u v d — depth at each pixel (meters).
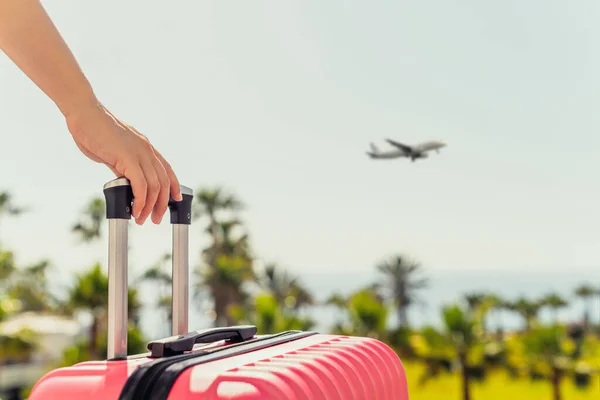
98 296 14.20
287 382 0.48
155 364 0.51
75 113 0.60
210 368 0.50
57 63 0.59
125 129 0.62
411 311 29.56
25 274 21.48
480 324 15.44
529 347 15.62
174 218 0.69
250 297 23.14
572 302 27.33
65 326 15.58
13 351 14.68
